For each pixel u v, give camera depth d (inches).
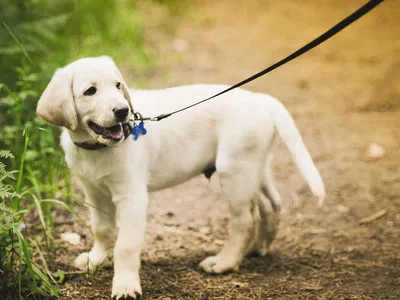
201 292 204.1
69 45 410.6
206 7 671.1
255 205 227.8
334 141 354.9
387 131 368.5
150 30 561.0
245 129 212.7
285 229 261.3
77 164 202.2
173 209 276.5
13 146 279.4
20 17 371.9
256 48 535.8
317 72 477.1
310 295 203.3
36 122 273.9
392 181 306.2
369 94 430.0
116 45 459.2
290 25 613.9
